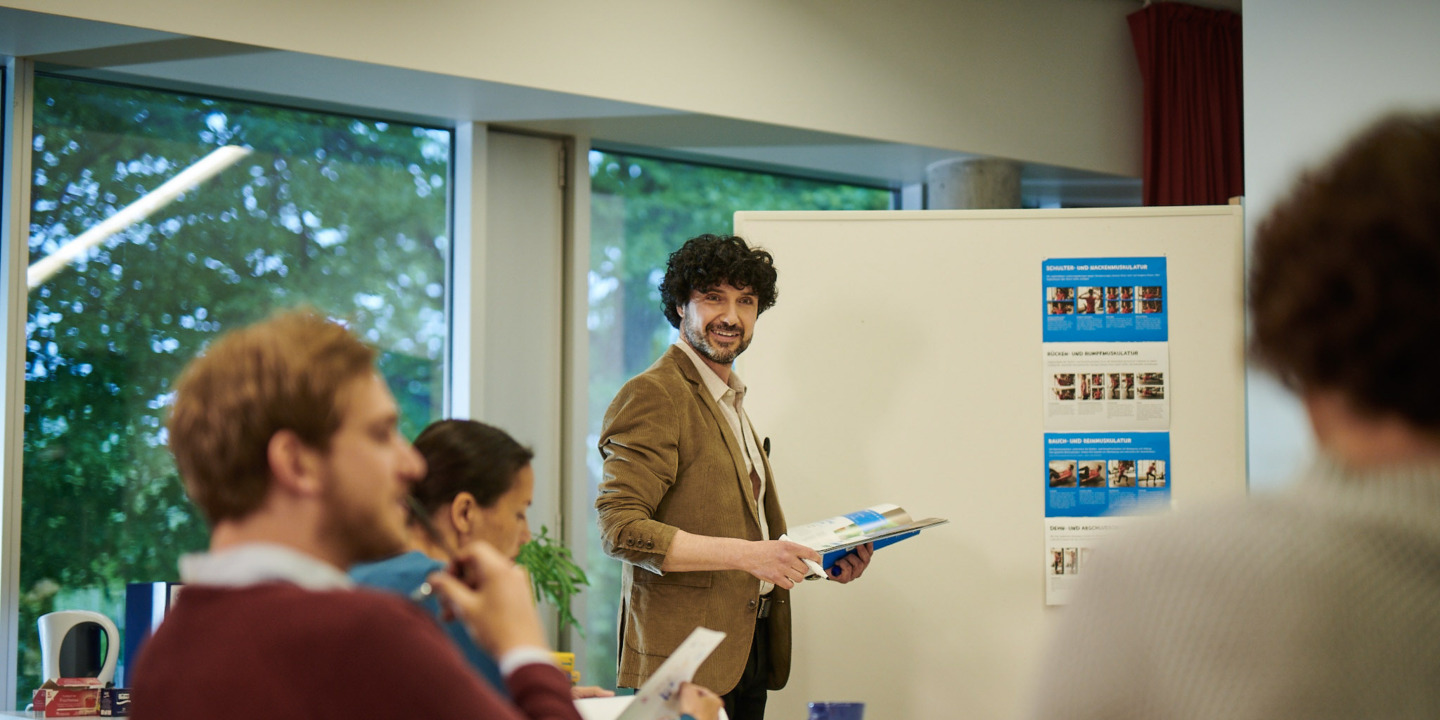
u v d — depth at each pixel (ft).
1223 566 2.29
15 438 10.69
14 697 10.63
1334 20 10.93
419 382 13.01
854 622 10.22
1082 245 10.41
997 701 10.15
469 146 13.11
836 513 10.20
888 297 10.39
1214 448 10.30
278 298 12.26
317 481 2.99
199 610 2.85
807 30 13.62
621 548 7.99
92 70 11.30
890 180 16.31
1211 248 10.39
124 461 11.36
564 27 12.16
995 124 14.82
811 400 10.30
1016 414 10.30
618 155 14.56
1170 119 15.56
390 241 12.95
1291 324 2.29
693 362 8.73
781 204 15.81
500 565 3.61
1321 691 2.13
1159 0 15.61
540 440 13.48
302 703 2.66
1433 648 2.11
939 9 14.52
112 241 11.43
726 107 13.03
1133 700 2.35
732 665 8.19
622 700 5.91
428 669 2.75
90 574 11.13
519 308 13.42
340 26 11.02
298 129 12.50
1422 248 2.12
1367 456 2.28
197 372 3.08
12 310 10.75
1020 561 10.21
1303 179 2.39
